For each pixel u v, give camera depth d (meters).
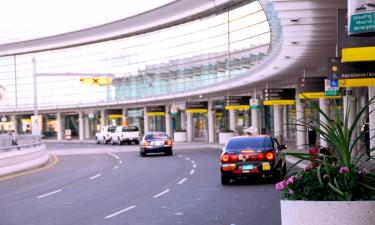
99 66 84.56
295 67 35.19
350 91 26.14
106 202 16.89
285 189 8.05
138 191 19.62
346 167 7.85
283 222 8.01
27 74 97.81
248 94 58.84
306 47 26.72
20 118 103.50
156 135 41.59
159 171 28.05
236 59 56.69
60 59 92.00
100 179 24.59
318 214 7.55
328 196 7.68
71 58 89.94
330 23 21.08
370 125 24.92
